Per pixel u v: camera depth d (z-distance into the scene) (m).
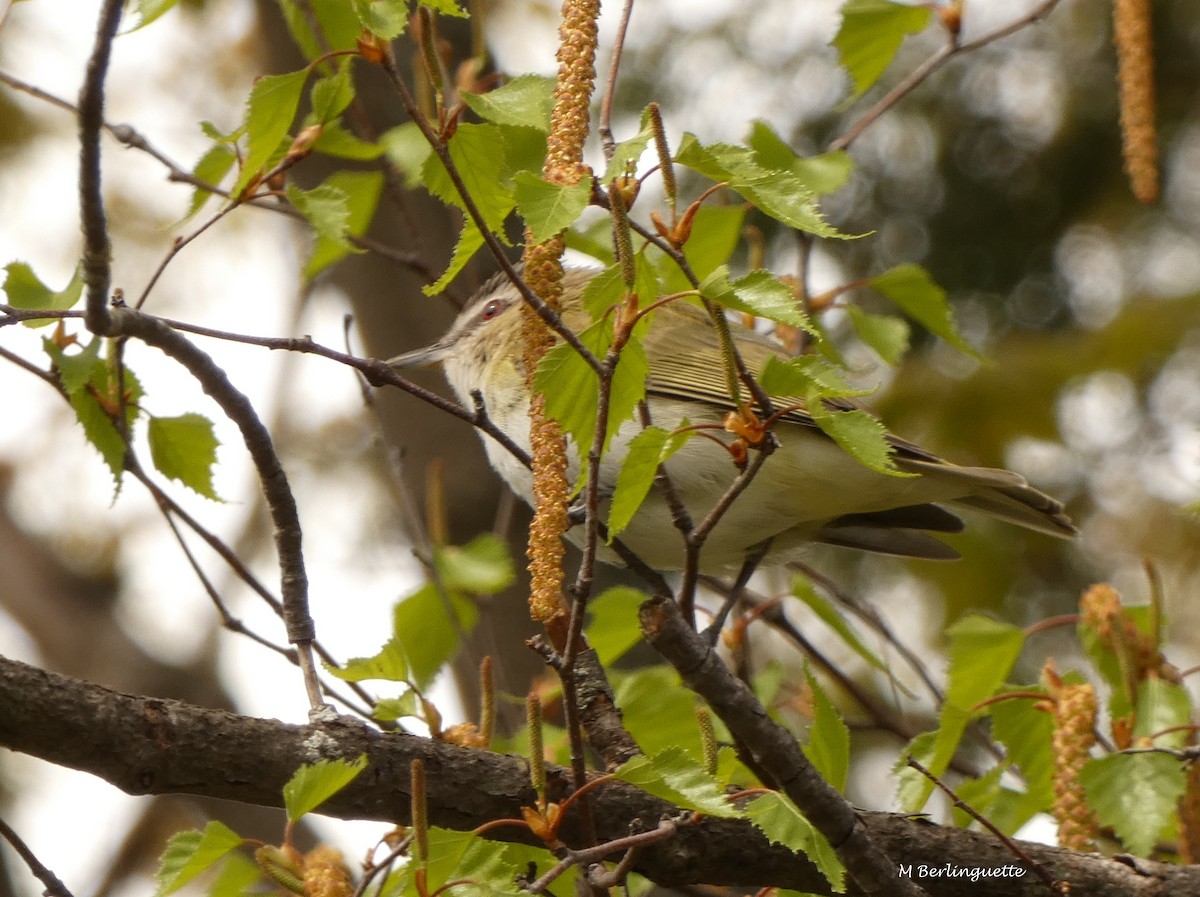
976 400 14.74
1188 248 15.42
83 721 5.44
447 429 12.35
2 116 15.16
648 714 8.11
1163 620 8.03
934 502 9.96
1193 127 15.57
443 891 5.43
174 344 6.02
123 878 14.69
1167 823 6.98
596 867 5.74
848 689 10.02
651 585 6.94
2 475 16.52
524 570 12.01
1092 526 14.73
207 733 5.71
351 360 6.00
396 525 15.91
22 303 6.95
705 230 8.52
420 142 8.31
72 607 15.71
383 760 6.01
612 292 5.36
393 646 6.45
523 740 7.66
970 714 7.55
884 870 6.11
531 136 7.41
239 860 6.36
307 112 10.24
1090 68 15.43
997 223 15.55
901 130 15.43
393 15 5.46
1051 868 6.91
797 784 5.86
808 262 9.57
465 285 12.43
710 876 6.56
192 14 15.22
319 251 9.38
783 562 10.43
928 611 14.83
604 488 9.44
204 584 7.75
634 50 15.05
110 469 7.36
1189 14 15.55
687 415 9.65
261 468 6.41
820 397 5.49
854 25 8.95
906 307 9.28
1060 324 15.70
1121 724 7.71
